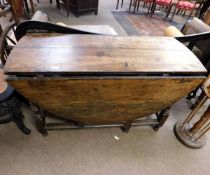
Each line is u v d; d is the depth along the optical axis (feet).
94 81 3.59
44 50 3.84
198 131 5.62
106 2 17.71
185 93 4.31
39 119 4.65
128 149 5.21
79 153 4.98
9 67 3.36
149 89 3.99
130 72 3.63
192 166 4.98
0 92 4.48
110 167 4.76
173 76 3.84
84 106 4.21
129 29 12.64
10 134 5.20
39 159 4.74
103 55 3.92
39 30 4.38
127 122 5.18
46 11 13.99
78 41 4.25
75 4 12.92
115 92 3.92
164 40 4.70
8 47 5.24
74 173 4.57
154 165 4.91
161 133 5.75
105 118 4.79
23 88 3.54
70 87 3.66
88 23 12.78
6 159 4.65
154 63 3.90
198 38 5.17
